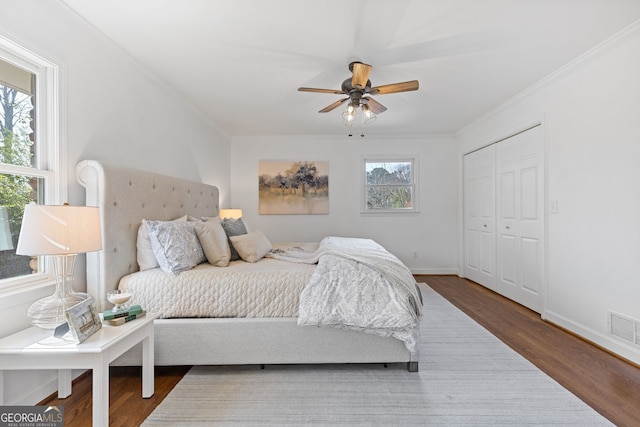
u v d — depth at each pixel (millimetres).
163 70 2678
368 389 1827
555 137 2848
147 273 2064
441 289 4168
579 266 2588
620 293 2227
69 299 1514
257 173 5066
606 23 2027
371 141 5051
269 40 2203
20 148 1680
